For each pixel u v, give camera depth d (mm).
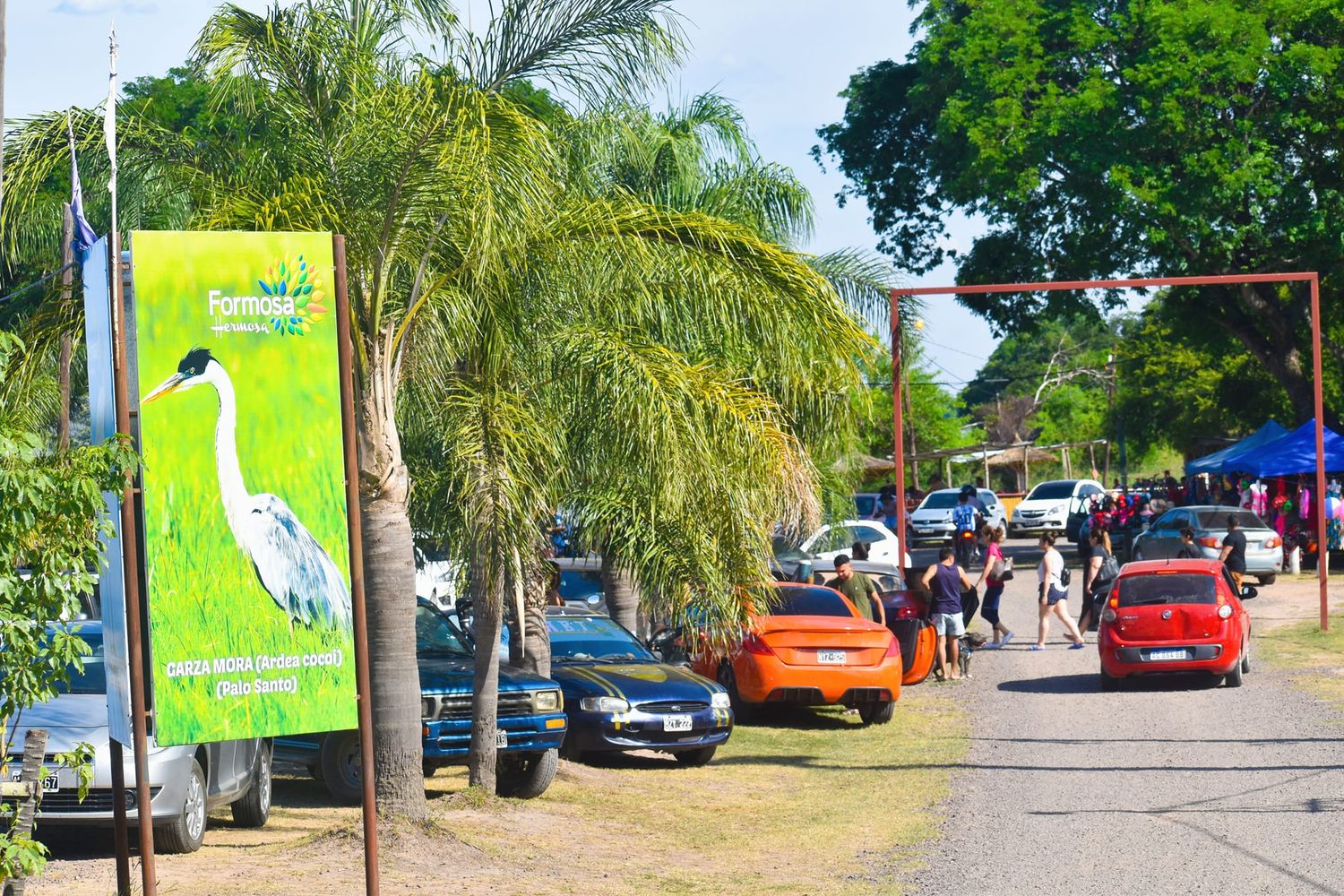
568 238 16516
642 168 23812
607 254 16562
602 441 16781
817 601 26688
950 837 16344
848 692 24672
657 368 16562
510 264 15961
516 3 16406
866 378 19062
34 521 9273
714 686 21938
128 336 11336
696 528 17734
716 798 19156
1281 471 50438
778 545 36719
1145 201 48656
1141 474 147625
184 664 11078
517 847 15453
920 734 24297
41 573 9383
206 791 15305
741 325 17172
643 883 14180
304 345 11484
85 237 11820
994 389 183375
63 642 9562
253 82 15250
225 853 14852
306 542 11430
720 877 14562
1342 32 51094
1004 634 35312
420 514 18250
